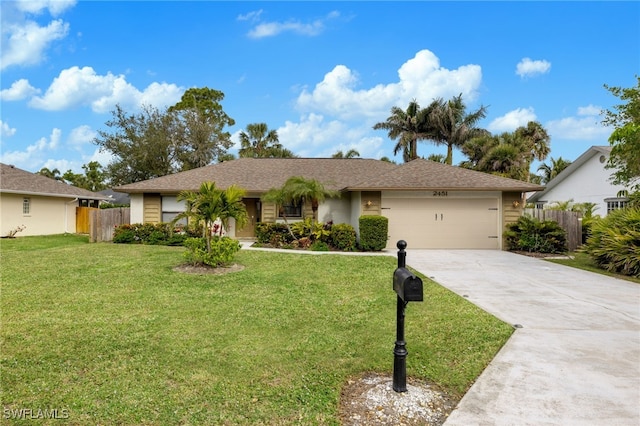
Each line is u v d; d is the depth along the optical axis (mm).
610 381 3557
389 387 3504
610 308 6180
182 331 5016
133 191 15625
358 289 7551
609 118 12094
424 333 4984
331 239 14266
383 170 18391
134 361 4066
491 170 26922
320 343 4637
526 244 13266
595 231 10672
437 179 14633
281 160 19922
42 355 4191
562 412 3025
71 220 22047
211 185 9398
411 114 32594
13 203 18141
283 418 2996
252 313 5863
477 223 14328
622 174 12234
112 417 2996
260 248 13727
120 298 6672
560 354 4219
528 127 31609
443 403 3238
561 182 23797
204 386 3521
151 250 12664
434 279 8656
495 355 4223
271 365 4000
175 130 32094
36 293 6973
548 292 7395
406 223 14367
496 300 6758
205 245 9570
